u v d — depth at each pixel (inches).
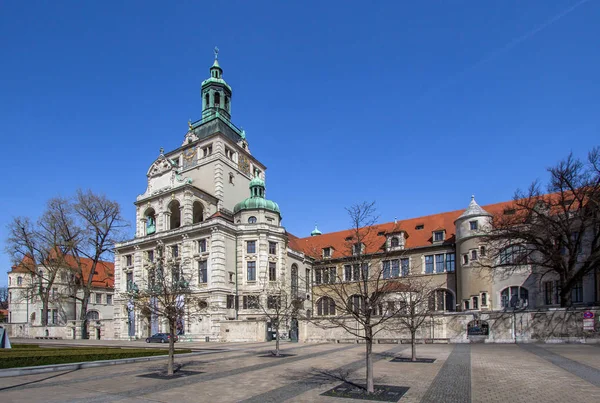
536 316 1526.8
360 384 721.6
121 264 2669.8
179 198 2448.3
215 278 2161.7
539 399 578.6
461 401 576.4
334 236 2989.7
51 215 2694.4
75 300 3353.8
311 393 650.2
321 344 1766.7
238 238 2337.6
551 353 1139.3
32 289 2955.2
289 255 2495.1
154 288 1264.8
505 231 1777.8
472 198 2256.4
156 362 1146.7
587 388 647.8
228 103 2972.4
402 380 749.3
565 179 1608.0
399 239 2491.4
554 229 1620.3
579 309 1471.5
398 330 1696.6
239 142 2901.1
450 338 1625.2
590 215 1587.1
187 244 2309.3
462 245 2209.6
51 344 1958.7
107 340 2450.8
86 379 836.6
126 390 705.6
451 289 2306.8
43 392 694.5
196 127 2847.0
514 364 927.7
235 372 905.5
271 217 2472.9
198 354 1349.7
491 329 1573.6
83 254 2714.1
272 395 640.4
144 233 2632.9
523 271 2007.9
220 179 2603.3
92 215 2706.7
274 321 1669.5
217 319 2117.4
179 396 645.9
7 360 917.2
